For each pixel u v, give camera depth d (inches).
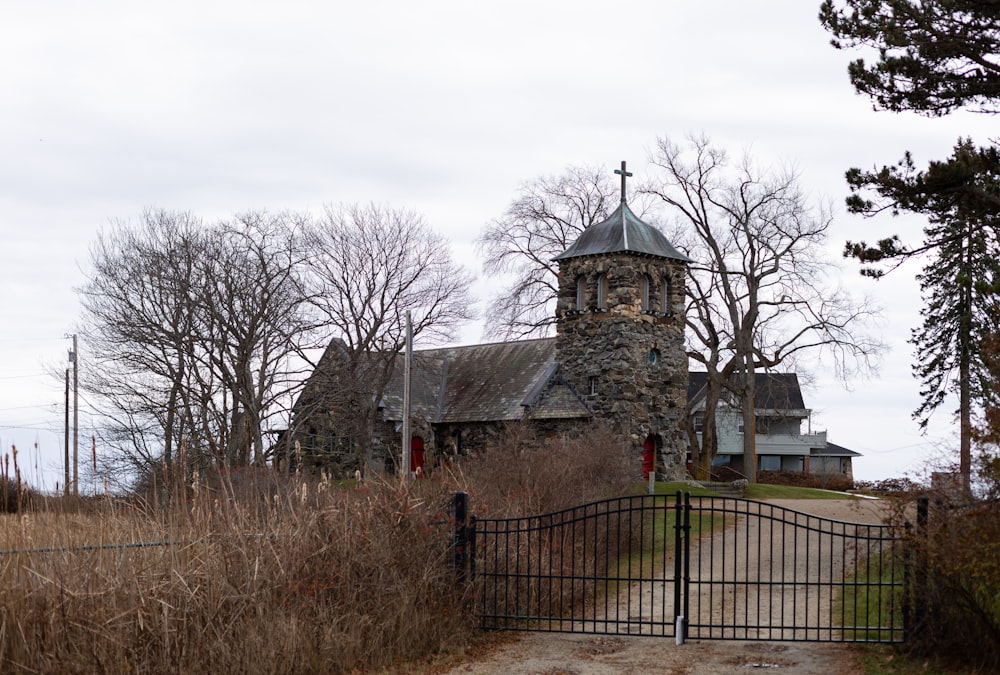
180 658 477.4
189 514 547.5
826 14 794.2
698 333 2032.5
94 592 469.1
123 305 1567.4
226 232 1640.0
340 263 1785.2
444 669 545.6
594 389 1689.2
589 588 777.6
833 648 587.2
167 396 1540.4
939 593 541.6
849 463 2933.1
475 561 631.8
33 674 451.2
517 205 2198.6
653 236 1724.9
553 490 912.3
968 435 522.9
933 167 731.4
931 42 746.8
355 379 1766.7
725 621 674.8
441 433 1881.2
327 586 552.4
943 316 1464.1
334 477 1847.9
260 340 1616.6
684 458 1740.9
